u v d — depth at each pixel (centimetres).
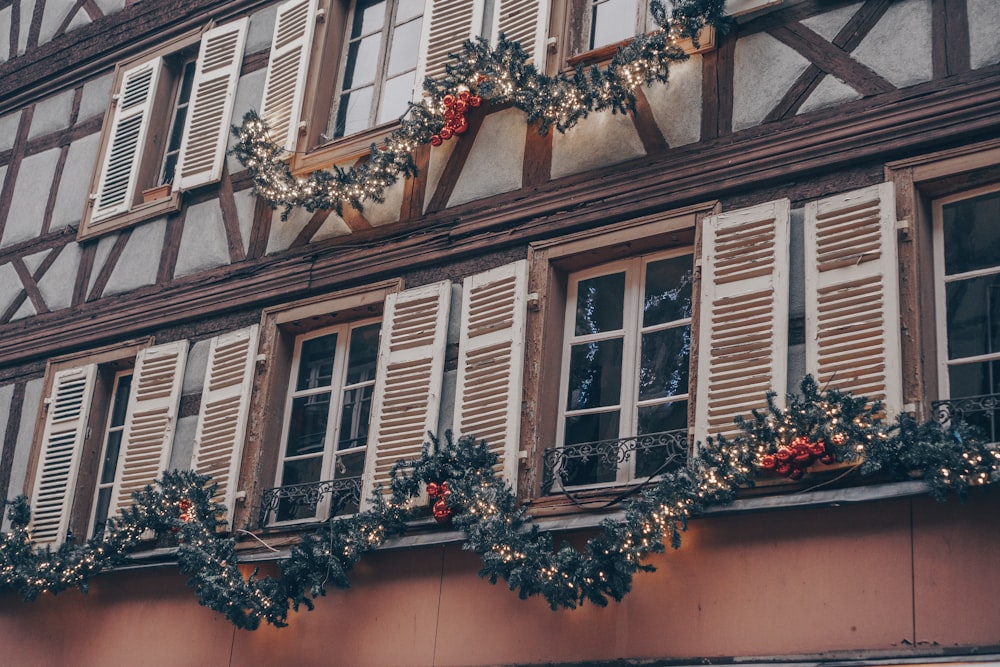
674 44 862
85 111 1255
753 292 797
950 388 746
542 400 865
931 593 693
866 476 723
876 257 763
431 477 844
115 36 1262
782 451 726
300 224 1038
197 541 912
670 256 866
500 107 962
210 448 1003
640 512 747
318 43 1096
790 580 735
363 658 878
